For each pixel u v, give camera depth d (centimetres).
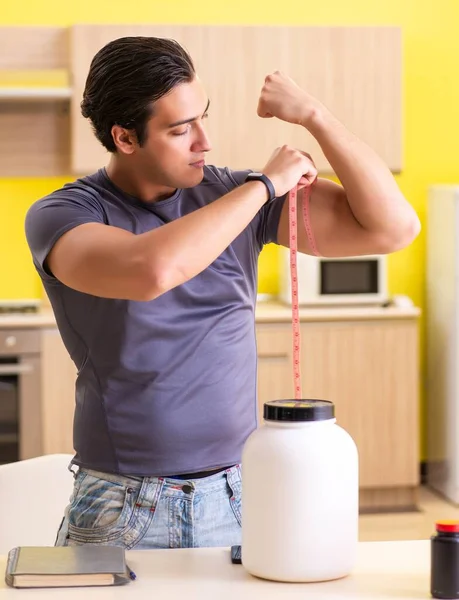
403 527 526
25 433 525
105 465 204
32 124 568
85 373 208
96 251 186
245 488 169
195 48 541
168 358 203
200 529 202
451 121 623
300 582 166
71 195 204
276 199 224
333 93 553
